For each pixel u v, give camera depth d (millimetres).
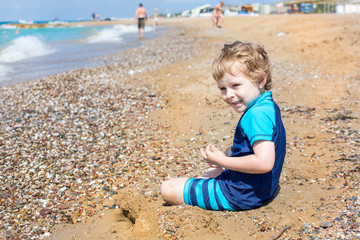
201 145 4352
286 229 2318
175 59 10344
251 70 2268
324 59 8742
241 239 2311
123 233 2578
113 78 7945
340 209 2408
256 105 2334
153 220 2586
